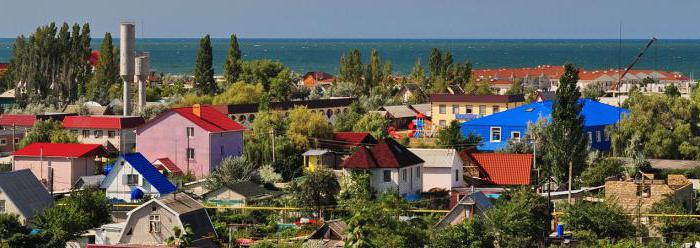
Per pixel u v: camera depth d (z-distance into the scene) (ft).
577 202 587.68
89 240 580.30
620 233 563.07
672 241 567.59
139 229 542.16
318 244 529.86
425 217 616.39
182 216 536.01
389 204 605.73
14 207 635.66
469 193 640.58
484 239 520.83
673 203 614.34
